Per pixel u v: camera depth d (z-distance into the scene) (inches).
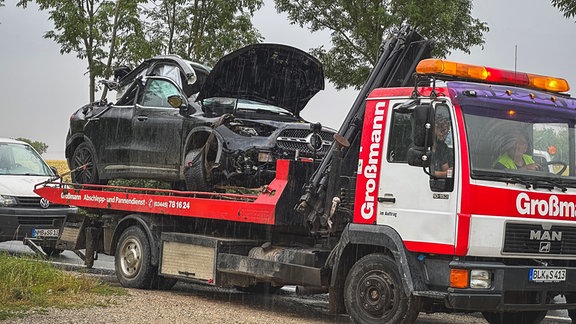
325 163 433.1
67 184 590.2
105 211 573.9
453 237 364.2
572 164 394.0
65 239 588.7
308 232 448.8
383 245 386.6
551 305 386.3
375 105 400.2
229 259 461.1
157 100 541.0
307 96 535.2
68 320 371.9
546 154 388.2
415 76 384.5
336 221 422.0
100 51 840.3
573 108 400.8
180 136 515.8
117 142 563.8
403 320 380.2
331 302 414.0
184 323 383.2
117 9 828.0
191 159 501.7
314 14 796.0
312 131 489.7
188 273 483.5
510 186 371.6
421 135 367.9
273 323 403.5
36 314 382.0
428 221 372.5
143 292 499.2
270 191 441.7
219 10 834.8
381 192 391.2
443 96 373.7
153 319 388.5
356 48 782.5
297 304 499.2
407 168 382.3
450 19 734.5
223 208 464.1
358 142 430.6
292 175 438.9
